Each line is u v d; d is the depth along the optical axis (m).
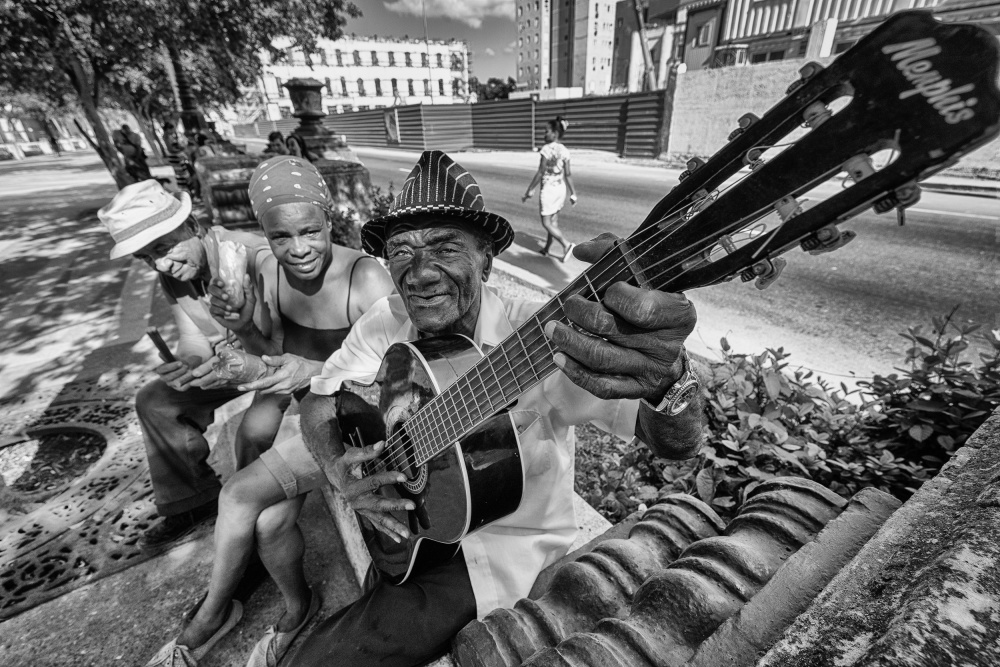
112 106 17.52
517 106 20.02
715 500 1.88
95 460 2.65
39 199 12.55
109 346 3.92
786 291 4.48
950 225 6.02
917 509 0.59
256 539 1.40
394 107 25.08
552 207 5.68
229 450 2.61
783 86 10.52
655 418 0.90
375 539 1.40
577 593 0.97
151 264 1.60
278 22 7.76
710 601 0.71
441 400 1.09
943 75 0.43
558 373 1.05
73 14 5.83
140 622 1.70
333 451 1.37
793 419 2.07
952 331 3.51
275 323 1.75
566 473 1.24
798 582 0.63
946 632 0.39
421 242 1.03
